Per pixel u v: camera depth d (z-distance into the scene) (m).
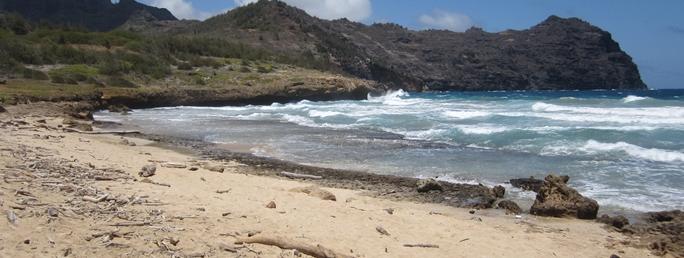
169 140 21.73
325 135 23.47
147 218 7.36
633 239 9.24
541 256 8.19
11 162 10.03
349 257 6.80
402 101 57.19
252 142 21.36
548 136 20.39
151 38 69.81
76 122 24.45
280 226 8.05
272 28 109.56
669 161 15.88
